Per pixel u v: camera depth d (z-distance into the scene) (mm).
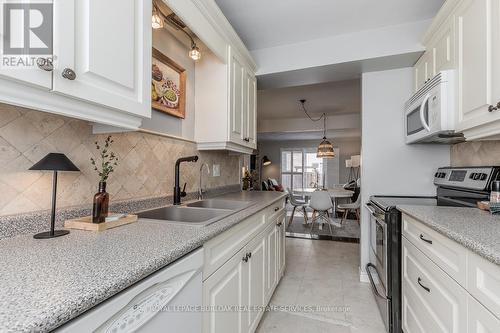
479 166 1747
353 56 2197
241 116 2182
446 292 1055
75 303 469
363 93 2473
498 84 1130
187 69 1956
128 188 1401
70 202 1083
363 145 2479
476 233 943
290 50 2400
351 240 3947
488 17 1200
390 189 2410
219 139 1969
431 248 1202
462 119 1437
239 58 2119
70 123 1082
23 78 620
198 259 905
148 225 1071
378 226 1959
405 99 2369
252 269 1509
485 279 805
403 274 1620
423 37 1949
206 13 1529
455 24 1516
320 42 2301
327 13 1923
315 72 2451
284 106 4887
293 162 8500
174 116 1805
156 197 1570
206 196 2199
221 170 2549
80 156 1128
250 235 1484
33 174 949
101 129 1141
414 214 1357
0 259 667
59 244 800
